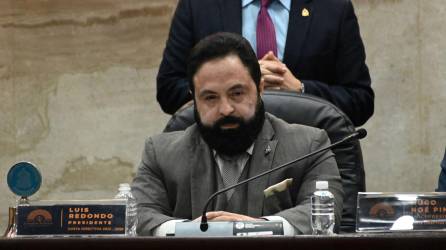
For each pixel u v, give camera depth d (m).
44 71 15.63
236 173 8.66
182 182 8.73
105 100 15.48
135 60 15.39
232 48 8.45
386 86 14.53
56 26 15.56
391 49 14.55
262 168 8.61
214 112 8.45
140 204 8.74
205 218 7.25
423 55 14.43
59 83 15.59
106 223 7.15
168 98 10.95
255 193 8.55
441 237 6.22
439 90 14.33
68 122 15.54
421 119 14.35
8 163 15.55
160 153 8.91
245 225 7.25
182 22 11.08
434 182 14.21
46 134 15.58
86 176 15.43
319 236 6.27
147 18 15.36
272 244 6.28
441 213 7.14
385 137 14.45
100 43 15.48
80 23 15.52
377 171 14.41
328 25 10.90
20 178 7.96
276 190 7.59
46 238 6.43
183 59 11.00
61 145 15.52
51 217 7.18
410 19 14.50
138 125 15.37
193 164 8.72
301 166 8.66
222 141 8.54
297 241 6.27
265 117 8.84
